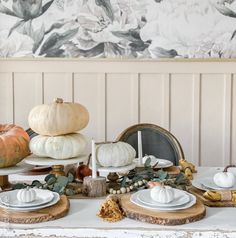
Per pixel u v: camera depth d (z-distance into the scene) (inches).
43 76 132.4
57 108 67.8
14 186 66.4
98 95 132.8
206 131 132.6
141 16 129.5
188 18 128.7
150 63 130.8
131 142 104.2
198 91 131.0
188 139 133.3
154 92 132.0
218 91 130.7
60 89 132.7
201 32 128.9
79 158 69.4
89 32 130.3
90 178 65.6
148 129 105.3
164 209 55.0
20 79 132.6
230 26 128.3
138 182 67.9
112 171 67.4
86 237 51.5
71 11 130.0
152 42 130.1
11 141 68.6
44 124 66.9
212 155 133.5
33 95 133.1
